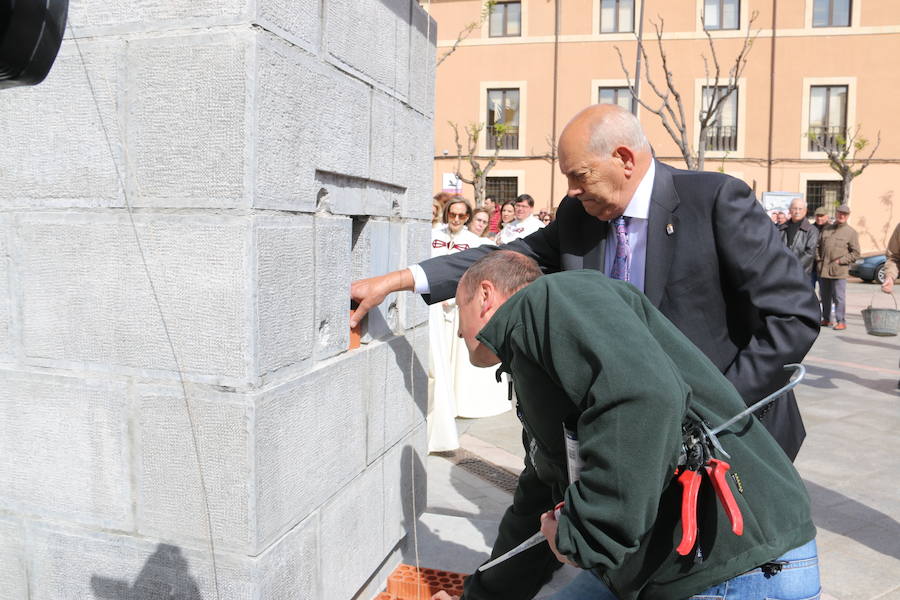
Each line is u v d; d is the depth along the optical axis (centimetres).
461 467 434
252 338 162
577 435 139
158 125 165
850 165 2317
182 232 165
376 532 240
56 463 182
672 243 205
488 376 561
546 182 2483
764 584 140
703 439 139
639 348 127
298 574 188
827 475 428
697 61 2358
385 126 235
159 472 173
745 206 200
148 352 171
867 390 651
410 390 270
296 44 176
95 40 167
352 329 227
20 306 180
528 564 197
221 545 170
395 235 257
